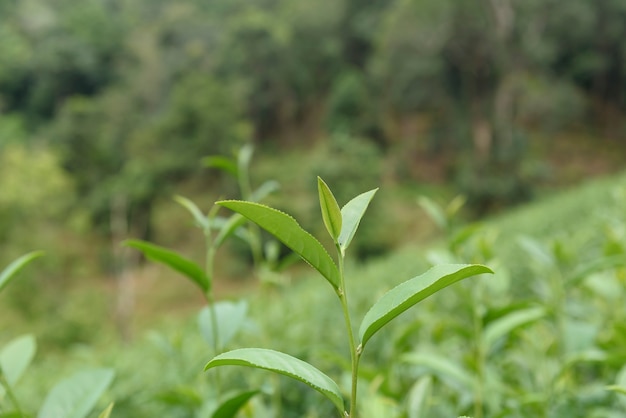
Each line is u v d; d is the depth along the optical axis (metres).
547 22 32.94
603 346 1.96
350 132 35.88
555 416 1.64
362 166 23.58
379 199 23.25
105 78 46.34
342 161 23.56
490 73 31.84
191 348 3.68
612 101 36.03
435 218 2.03
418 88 33.00
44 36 47.66
